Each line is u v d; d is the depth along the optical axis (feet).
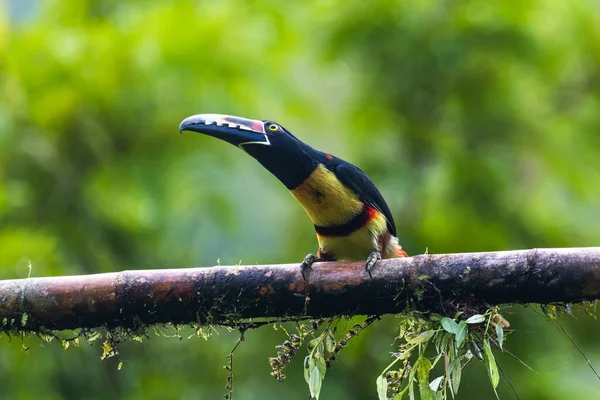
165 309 23.50
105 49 40.83
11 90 40.57
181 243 42.16
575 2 44.32
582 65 44.60
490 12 42.11
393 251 29.48
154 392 38.29
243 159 42.55
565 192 44.32
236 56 42.68
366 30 42.52
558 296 22.04
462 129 42.65
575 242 41.19
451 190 41.09
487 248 39.37
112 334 24.00
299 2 45.01
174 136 41.22
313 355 23.17
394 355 23.17
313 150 27.91
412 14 42.75
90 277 23.66
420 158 42.65
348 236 28.07
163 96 41.63
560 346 36.11
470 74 41.93
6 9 42.80
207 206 42.22
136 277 23.49
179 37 41.93
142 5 45.85
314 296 23.16
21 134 40.04
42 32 41.55
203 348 39.40
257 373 38.40
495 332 22.38
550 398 35.70
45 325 23.82
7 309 23.61
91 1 45.65
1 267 36.68
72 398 37.14
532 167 42.98
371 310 23.21
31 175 39.83
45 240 37.29
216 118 27.30
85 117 40.34
